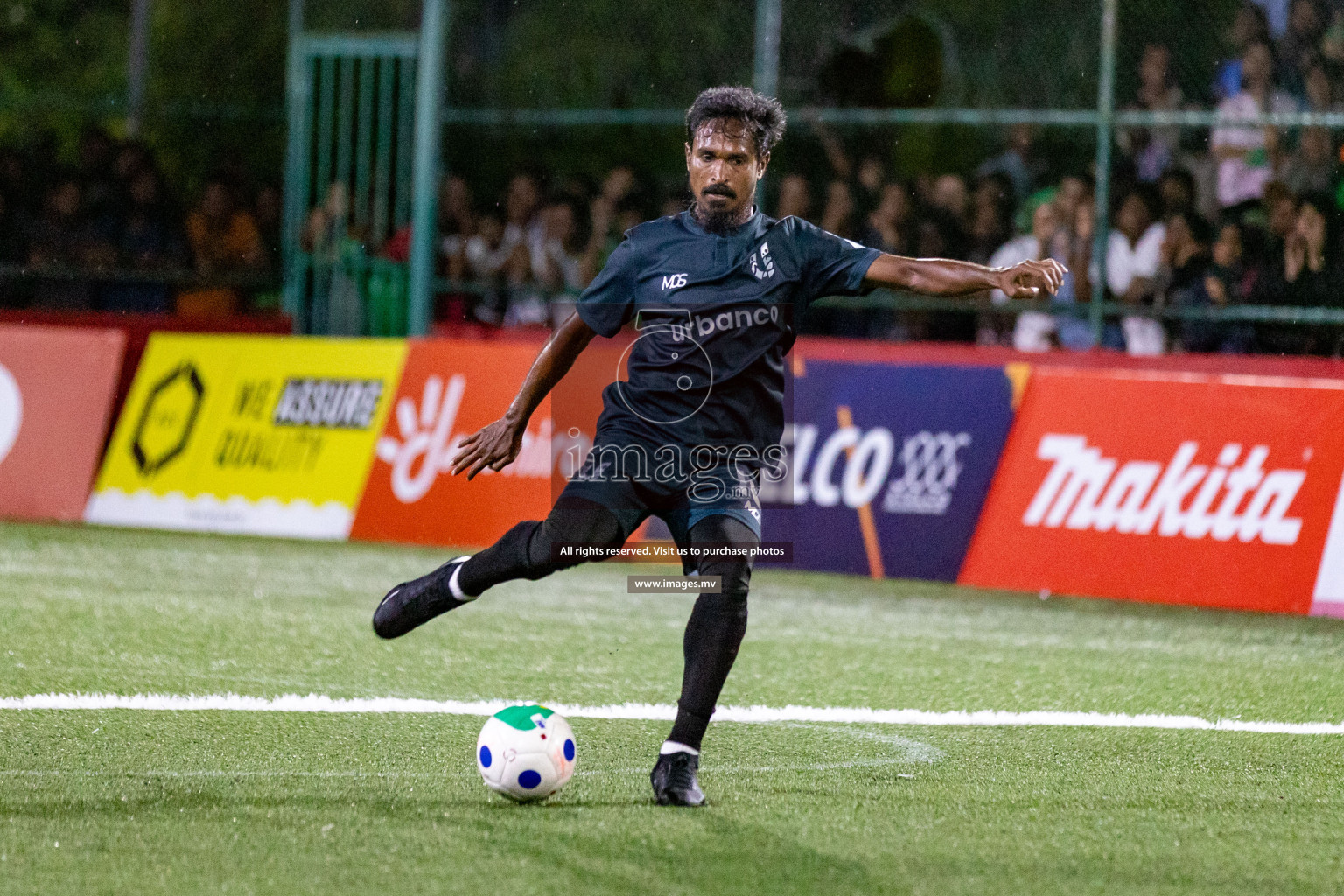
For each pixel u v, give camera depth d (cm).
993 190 3803
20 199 4481
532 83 4694
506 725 1402
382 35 4369
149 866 1196
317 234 4397
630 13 4594
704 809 1393
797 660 2264
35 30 5216
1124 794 1507
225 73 5128
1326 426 2759
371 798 1415
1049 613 2769
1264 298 3569
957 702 1994
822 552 3077
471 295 4275
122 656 2127
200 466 3562
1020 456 2972
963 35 4109
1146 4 3822
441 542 3316
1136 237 3650
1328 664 2361
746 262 1411
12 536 3347
